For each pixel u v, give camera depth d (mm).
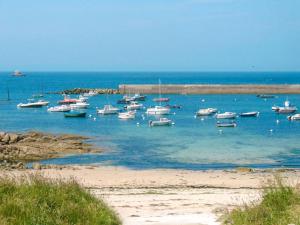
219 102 119438
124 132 63438
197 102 119125
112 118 84812
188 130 66000
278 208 12055
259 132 63656
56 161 40719
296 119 81125
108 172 34406
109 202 18359
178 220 13508
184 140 55156
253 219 11789
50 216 10742
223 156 43469
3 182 12336
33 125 73438
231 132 63562
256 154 44719
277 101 122188
